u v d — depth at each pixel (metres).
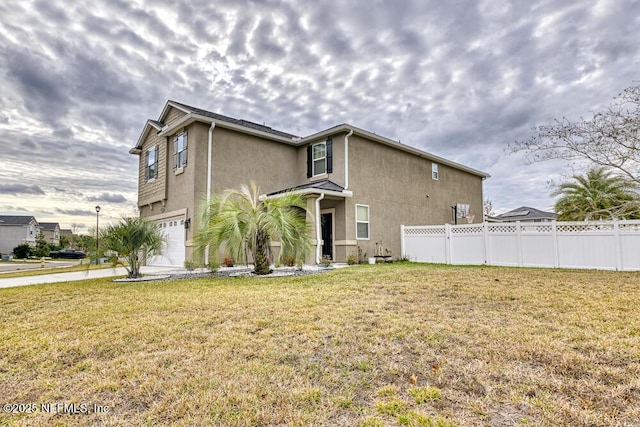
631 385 2.65
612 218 10.69
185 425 2.25
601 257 10.34
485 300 5.45
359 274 8.70
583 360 3.10
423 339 3.70
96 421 2.33
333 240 13.86
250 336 3.89
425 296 5.80
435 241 13.84
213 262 10.19
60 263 27.08
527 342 3.55
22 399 2.65
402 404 2.46
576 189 15.44
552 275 8.40
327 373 2.96
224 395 2.61
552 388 2.64
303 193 12.03
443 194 18.83
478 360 3.16
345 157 13.65
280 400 2.54
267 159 14.42
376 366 3.09
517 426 2.18
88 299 6.15
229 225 9.05
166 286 7.49
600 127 9.62
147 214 16.14
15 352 3.56
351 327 4.12
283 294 6.16
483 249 12.51
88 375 3.02
